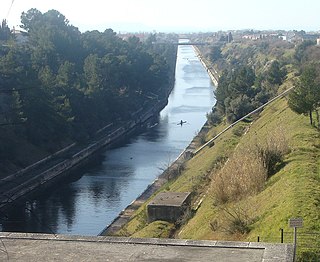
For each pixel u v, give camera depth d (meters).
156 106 105.69
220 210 28.61
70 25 119.56
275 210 22.83
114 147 75.12
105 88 87.25
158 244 10.09
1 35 101.19
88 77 84.44
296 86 46.84
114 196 51.84
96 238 10.45
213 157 48.03
